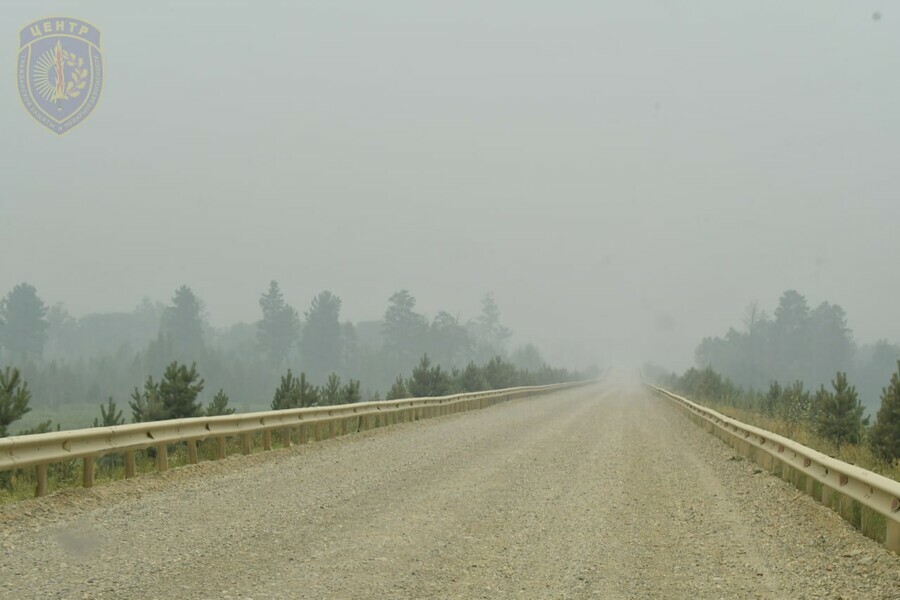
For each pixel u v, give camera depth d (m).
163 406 20.70
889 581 7.96
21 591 6.95
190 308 132.00
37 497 10.98
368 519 10.75
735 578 8.26
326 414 22.05
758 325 153.62
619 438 25.00
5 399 14.52
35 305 124.38
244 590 7.23
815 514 11.61
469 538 9.83
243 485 13.33
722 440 24.91
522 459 18.33
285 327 132.50
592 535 10.25
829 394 23.67
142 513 10.60
